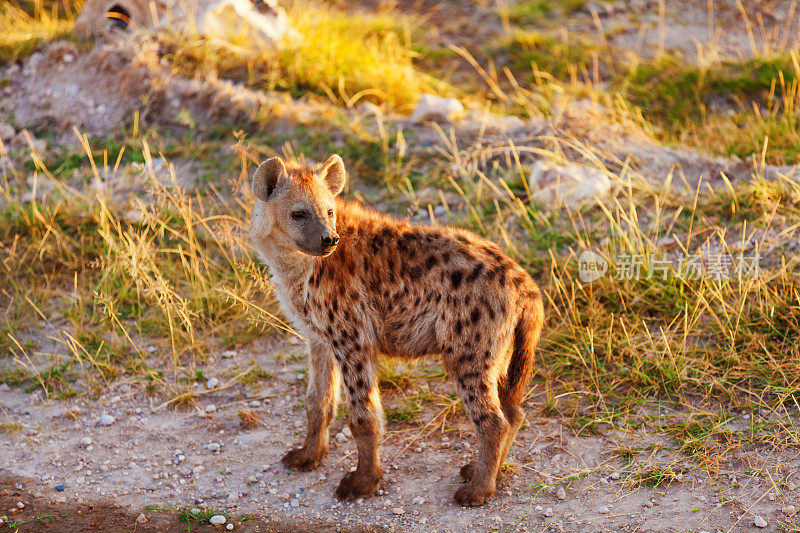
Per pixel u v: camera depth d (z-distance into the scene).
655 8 26.34
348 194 17.91
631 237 15.48
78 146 19.59
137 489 11.36
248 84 20.69
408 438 12.28
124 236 16.33
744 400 12.26
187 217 16.00
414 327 10.91
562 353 13.53
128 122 20.08
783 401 12.00
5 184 18.42
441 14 26.92
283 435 12.55
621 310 14.41
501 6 26.55
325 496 11.10
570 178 17.17
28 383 13.92
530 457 11.59
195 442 12.46
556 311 14.46
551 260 15.39
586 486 10.88
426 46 24.62
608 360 13.34
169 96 20.11
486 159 18.61
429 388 13.36
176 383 13.79
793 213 16.05
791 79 21.73
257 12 22.23
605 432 11.97
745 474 10.79
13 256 16.27
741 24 25.23
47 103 20.55
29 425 12.89
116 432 12.73
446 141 18.69
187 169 18.66
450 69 23.66
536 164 17.66
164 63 20.66
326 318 10.93
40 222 17.06
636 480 10.81
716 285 14.23
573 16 26.20
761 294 14.12
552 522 10.20
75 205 17.56
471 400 10.55
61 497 11.17
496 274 10.62
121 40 21.03
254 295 15.47
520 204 16.94
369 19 25.59
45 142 19.73
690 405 12.28
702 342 13.51
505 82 22.97
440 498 10.88
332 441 12.39
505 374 10.81
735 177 17.70
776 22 25.20
